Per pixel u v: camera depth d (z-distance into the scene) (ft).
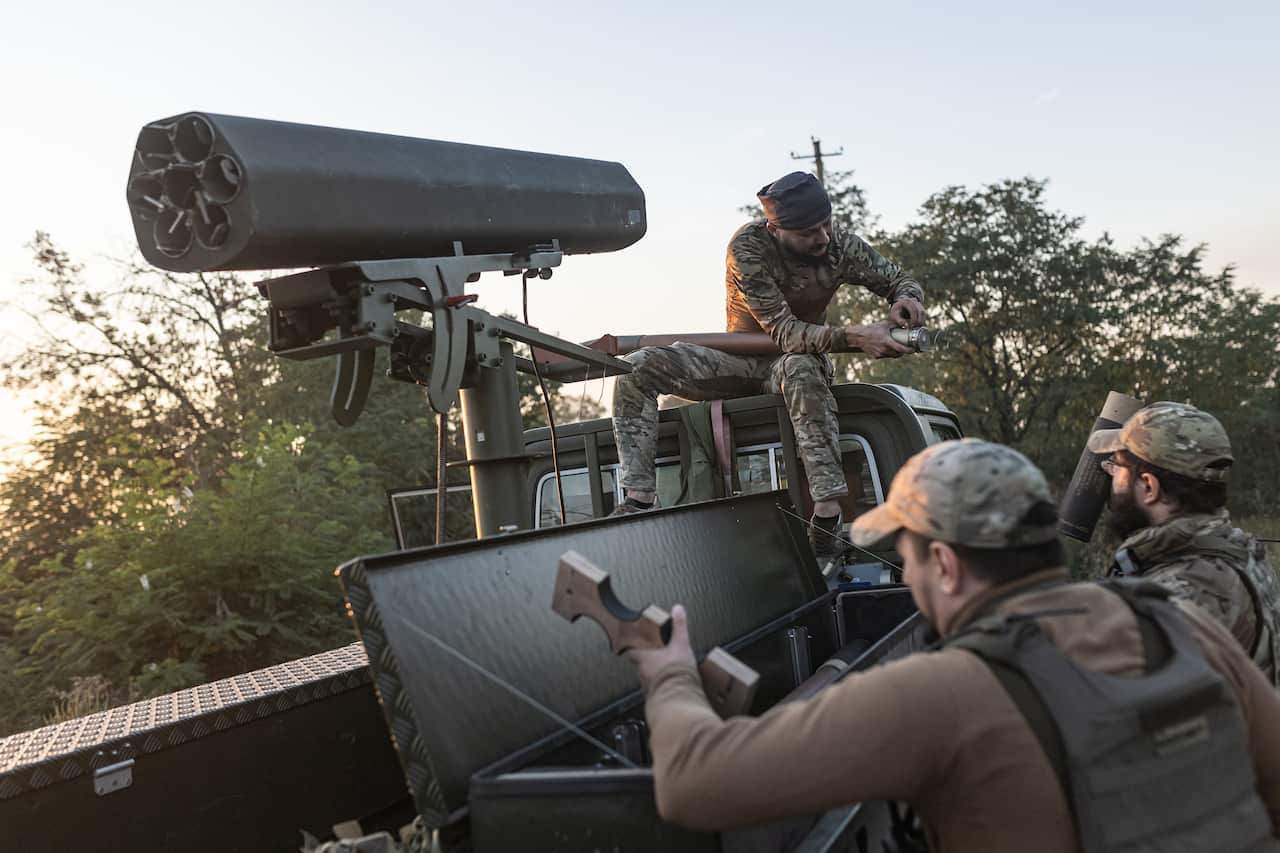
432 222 7.34
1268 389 86.17
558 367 10.09
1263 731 4.59
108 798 6.04
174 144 6.32
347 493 39.63
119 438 36.22
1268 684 4.70
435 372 7.52
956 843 3.98
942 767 3.94
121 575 29.30
